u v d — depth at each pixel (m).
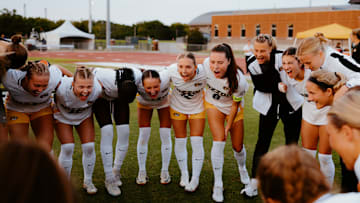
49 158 0.86
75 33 33.94
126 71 3.24
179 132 3.51
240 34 42.03
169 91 3.75
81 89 2.83
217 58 3.01
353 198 1.28
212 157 3.34
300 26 37.19
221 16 43.34
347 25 34.16
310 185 1.27
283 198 1.30
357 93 1.59
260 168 1.37
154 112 7.15
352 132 1.52
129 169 4.07
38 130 3.14
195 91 3.37
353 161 1.58
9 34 38.00
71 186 0.95
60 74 3.14
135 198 3.34
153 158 4.45
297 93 3.36
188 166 4.23
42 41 31.11
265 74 3.26
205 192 3.51
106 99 3.32
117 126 3.36
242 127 3.43
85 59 21.19
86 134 3.25
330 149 3.10
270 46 3.22
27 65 2.87
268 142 3.38
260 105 3.44
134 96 3.19
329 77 2.64
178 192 3.49
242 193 3.45
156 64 18.55
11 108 3.10
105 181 3.45
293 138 3.48
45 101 3.14
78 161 4.26
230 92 3.18
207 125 6.14
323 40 3.00
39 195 0.82
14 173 0.80
